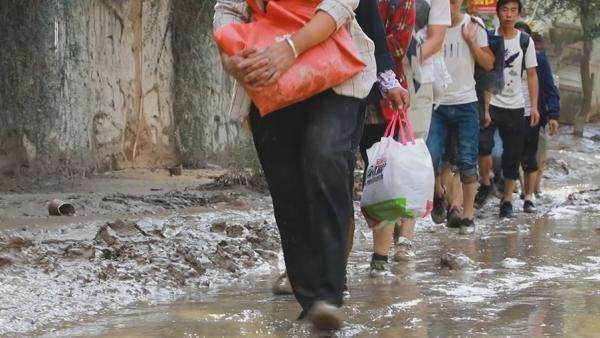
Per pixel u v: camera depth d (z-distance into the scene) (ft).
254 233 47.75
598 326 27.73
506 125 66.23
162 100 100.37
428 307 31.01
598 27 169.17
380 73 33.19
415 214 31.63
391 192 31.45
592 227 58.29
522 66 66.33
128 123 94.43
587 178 114.83
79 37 84.28
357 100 26.58
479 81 60.34
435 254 45.42
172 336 26.48
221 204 63.87
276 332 26.94
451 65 54.08
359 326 27.78
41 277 34.40
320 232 25.86
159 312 30.19
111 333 26.89
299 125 26.94
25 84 75.66
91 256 38.01
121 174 88.43
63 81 79.82
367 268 40.63
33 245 38.96
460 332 26.96
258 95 25.09
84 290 33.19
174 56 102.58
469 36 54.29
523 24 72.95
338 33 25.94
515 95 66.03
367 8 33.42
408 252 43.21
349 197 26.30
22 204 58.75
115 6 91.25
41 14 76.69
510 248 47.37
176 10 102.27
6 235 41.04
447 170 57.41
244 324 28.17
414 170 31.48
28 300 31.01
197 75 103.96
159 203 62.49
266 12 26.12
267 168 27.43
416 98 41.75
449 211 57.26
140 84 96.32
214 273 38.37
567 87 195.42
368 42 26.89
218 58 107.76
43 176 78.48
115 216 54.65
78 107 84.74
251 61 24.81
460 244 49.62
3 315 28.78
